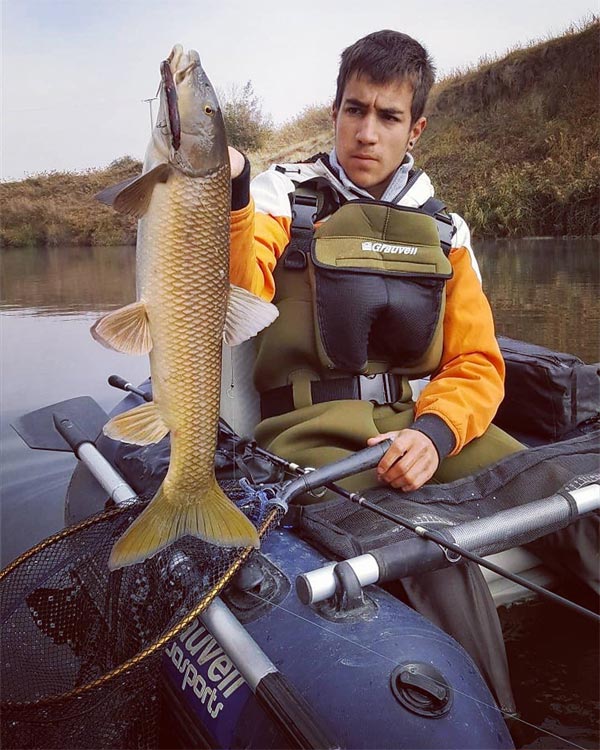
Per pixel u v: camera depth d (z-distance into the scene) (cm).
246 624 144
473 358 219
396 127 217
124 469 216
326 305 207
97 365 468
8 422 369
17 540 268
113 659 151
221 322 120
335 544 162
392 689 125
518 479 192
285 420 209
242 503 165
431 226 216
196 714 141
